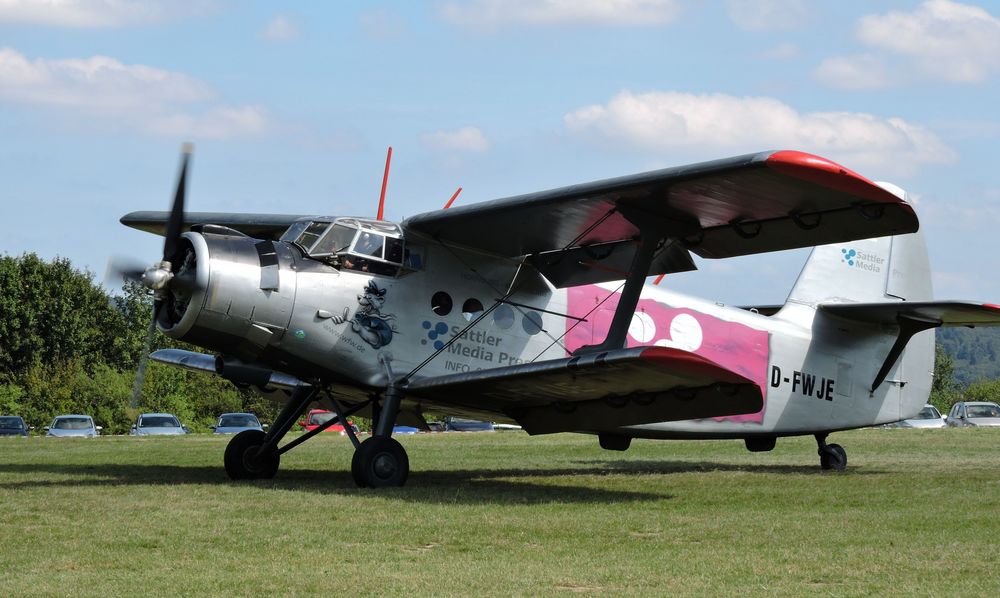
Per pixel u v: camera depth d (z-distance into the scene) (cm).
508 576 1154
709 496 1955
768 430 2769
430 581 1126
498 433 5303
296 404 2306
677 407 2044
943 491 2056
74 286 10375
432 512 1648
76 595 1048
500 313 2300
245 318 1992
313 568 1191
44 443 3888
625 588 1101
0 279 9938
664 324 2584
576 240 2236
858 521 1584
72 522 1504
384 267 2148
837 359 2891
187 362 2736
